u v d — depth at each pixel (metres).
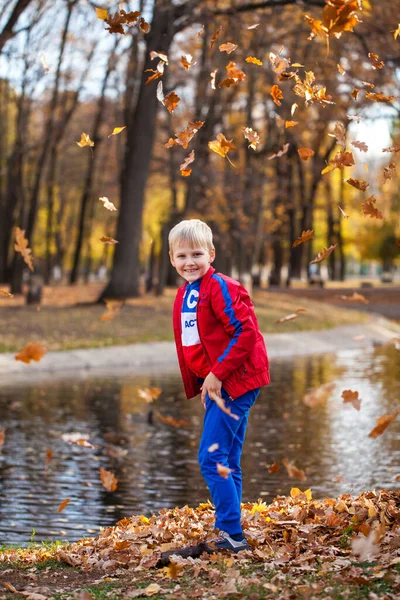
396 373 19.61
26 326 25.25
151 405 14.43
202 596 3.75
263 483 8.67
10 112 47.88
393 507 4.93
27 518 7.40
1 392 16.03
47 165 47.91
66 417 13.07
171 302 33.19
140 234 33.28
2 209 47.78
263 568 4.20
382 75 23.56
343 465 9.55
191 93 35.47
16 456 10.15
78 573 4.38
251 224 39.91
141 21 4.15
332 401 15.01
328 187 49.94
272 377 18.95
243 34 27.59
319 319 33.88
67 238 63.44
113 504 7.92
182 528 5.11
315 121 30.89
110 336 24.83
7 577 4.34
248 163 37.59
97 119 37.78
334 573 3.97
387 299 47.91
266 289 47.94
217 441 4.46
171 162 36.44
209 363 4.52
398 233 68.62
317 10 27.58
